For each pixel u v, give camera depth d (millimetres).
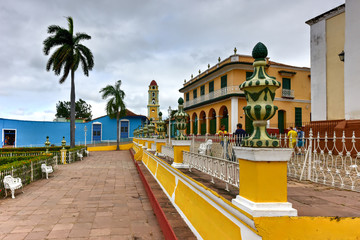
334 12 12562
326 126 11203
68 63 21000
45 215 5570
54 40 20500
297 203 2736
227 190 2975
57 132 35344
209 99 26234
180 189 4199
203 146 8820
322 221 1721
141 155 14242
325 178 4844
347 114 9977
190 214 3344
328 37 12922
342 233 1724
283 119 23828
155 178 7570
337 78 12430
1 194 7320
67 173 11953
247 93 1970
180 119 5527
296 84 24391
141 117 39438
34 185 9039
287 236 1677
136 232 4566
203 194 2850
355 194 3371
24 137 33031
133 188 8469
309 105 24688
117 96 30656
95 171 12641
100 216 5480
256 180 1803
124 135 38219
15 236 4406
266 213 1721
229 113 22484
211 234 2471
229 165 3018
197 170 4766
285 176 1832
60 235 4449
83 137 36281
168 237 3531
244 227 1851
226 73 23547
